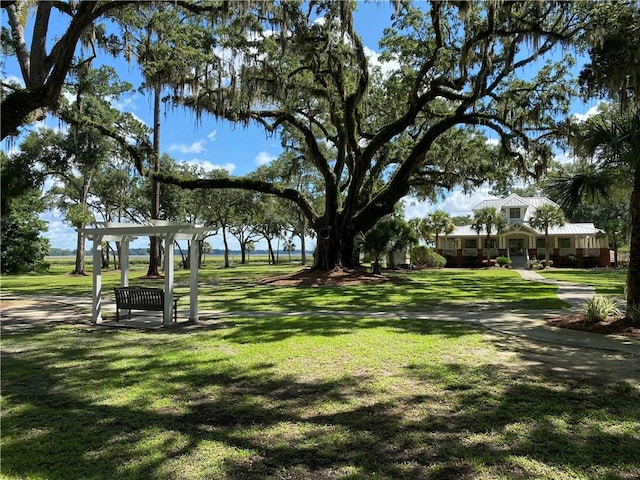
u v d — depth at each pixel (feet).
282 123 77.51
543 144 61.57
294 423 13.11
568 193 30.30
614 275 91.25
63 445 11.73
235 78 52.95
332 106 65.51
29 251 121.80
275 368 19.04
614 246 134.82
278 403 14.80
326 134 77.77
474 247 156.97
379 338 24.99
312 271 76.59
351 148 73.82
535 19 47.34
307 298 47.75
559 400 14.87
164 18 49.06
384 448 11.41
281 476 10.03
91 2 28.96
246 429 12.70
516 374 17.88
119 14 42.27
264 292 55.16
